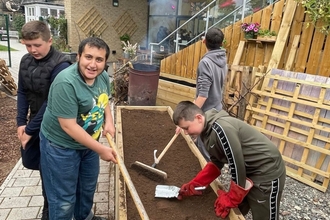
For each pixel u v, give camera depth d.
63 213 2.01
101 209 2.74
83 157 2.13
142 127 3.90
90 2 11.24
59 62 2.04
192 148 3.17
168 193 2.26
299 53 4.02
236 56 4.68
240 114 4.25
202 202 2.25
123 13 12.02
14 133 4.67
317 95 3.47
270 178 1.89
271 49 4.34
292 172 3.60
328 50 3.70
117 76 6.84
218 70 2.88
